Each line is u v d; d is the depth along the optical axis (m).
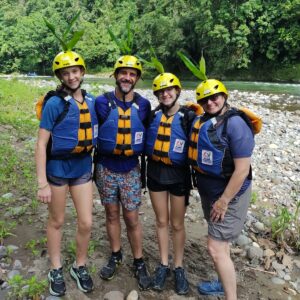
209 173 3.00
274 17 34.19
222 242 3.04
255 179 6.89
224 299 3.39
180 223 3.44
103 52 50.75
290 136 10.59
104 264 3.74
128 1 56.06
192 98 18.66
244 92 23.16
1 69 57.31
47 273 3.48
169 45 40.00
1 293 3.16
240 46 35.41
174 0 41.62
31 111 11.08
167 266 3.56
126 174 3.29
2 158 6.37
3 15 65.88
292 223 5.07
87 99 3.08
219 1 36.44
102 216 4.77
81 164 3.11
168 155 3.21
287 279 3.89
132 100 3.24
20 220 4.44
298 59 34.78
